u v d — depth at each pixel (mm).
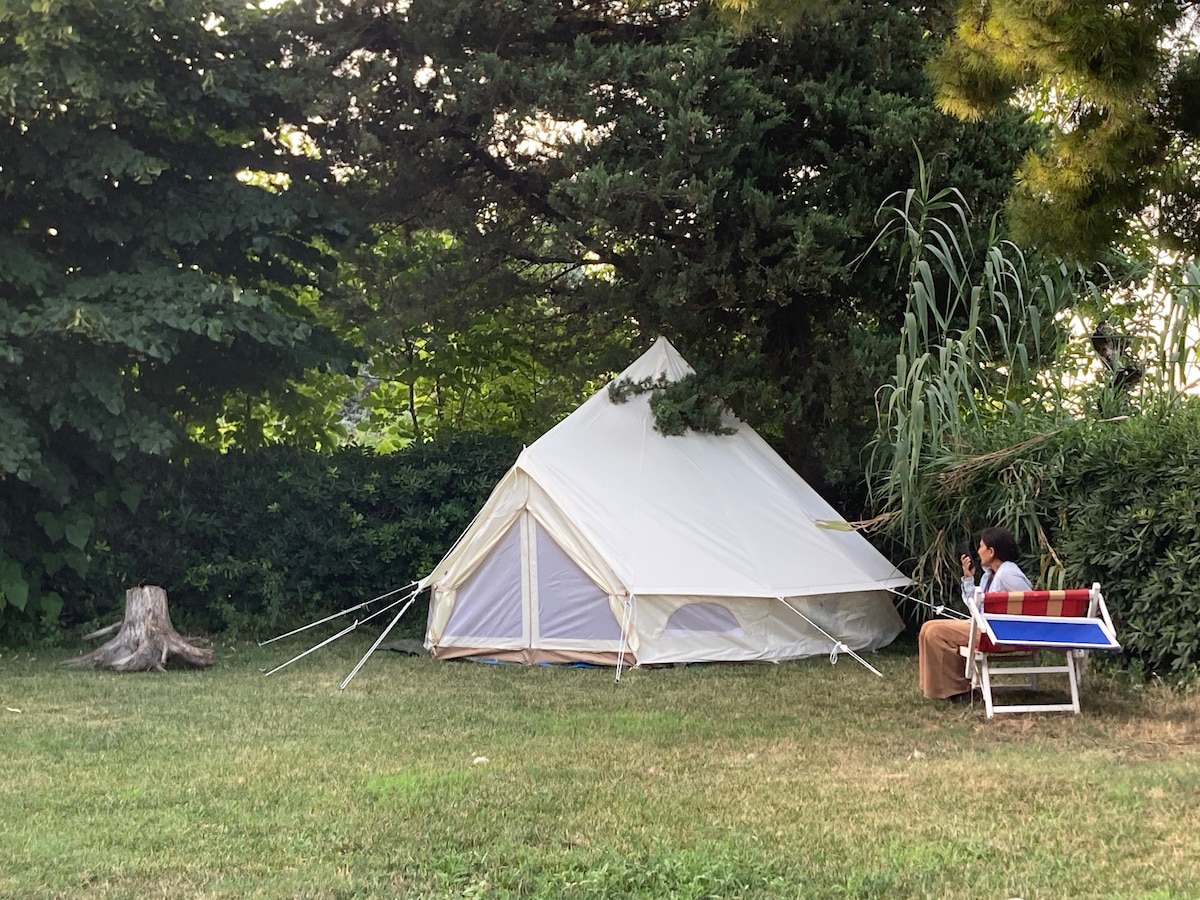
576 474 10742
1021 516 9547
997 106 7246
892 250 11758
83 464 12328
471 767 6289
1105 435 9109
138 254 11641
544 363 14922
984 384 9945
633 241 12453
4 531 11422
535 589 10469
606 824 5152
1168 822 5121
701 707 8195
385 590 13234
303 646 11883
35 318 10398
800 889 4266
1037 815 5262
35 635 11859
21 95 10312
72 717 7875
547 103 11648
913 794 5652
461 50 12414
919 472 9922
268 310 11414
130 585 12516
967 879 4387
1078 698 7891
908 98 11633
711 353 13141
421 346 15594
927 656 8273
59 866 4570
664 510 10664
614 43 12492
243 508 12797
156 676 9789
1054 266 10656
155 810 5418
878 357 11656
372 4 12078
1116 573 8875
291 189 12633
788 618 10523
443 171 12953
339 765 6344
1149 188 6801
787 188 12477
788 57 12195
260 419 14969
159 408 11938
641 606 10031
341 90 11820
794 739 7070
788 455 13453
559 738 7113
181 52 11664
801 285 11406
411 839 4930
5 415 10500
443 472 13148
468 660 10711
